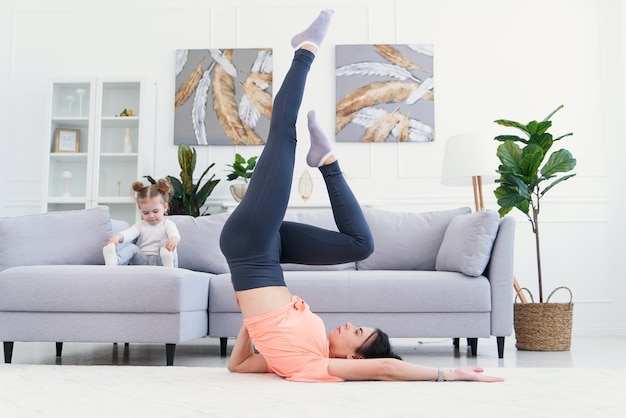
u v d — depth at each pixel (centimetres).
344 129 457
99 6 477
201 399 151
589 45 459
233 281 193
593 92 455
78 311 257
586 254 443
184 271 266
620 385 175
